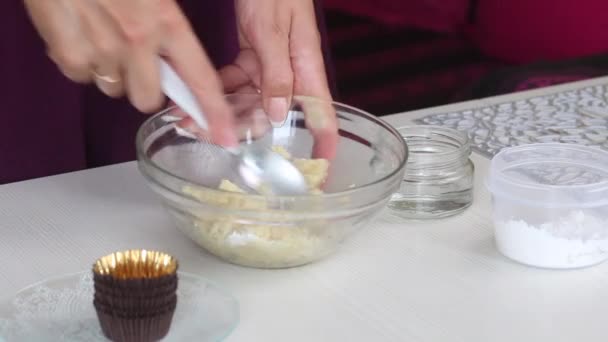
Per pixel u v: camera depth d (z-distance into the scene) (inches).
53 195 38.0
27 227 35.8
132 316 29.0
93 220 36.3
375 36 107.3
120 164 40.7
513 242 33.6
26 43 46.6
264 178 34.5
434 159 36.7
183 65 33.4
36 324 30.1
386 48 103.1
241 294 32.2
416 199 36.6
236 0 38.9
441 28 106.0
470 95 67.8
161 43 33.2
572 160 36.0
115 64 33.8
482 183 39.2
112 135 50.1
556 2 84.7
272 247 32.4
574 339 30.4
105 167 40.4
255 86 40.8
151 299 28.9
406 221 36.4
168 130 35.7
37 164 48.6
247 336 30.3
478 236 35.6
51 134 48.5
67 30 33.3
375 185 32.3
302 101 37.0
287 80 36.9
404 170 33.8
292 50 38.8
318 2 54.4
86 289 31.7
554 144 36.1
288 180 34.4
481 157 41.1
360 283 32.8
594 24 81.8
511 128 43.8
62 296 31.4
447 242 35.2
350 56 101.1
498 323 31.0
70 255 34.1
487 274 33.3
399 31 108.0
